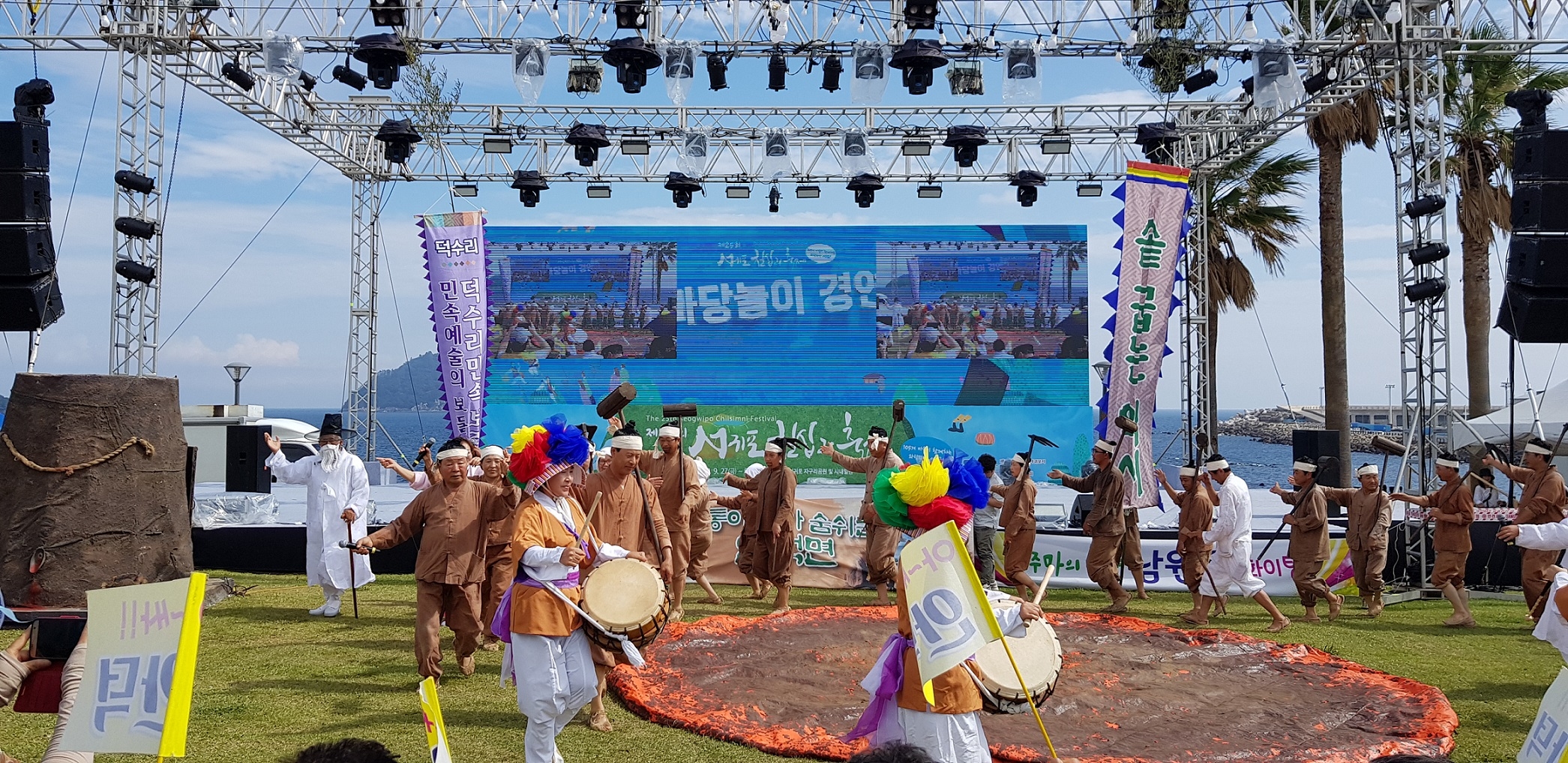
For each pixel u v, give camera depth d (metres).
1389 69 14.02
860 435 24.36
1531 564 10.72
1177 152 19.09
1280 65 13.95
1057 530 13.81
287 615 11.09
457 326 14.49
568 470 6.07
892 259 24.45
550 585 5.83
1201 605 11.29
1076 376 24.28
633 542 8.55
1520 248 11.75
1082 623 10.84
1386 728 7.00
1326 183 22.55
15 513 5.63
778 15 14.35
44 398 5.71
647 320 24.53
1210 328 24.52
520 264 24.56
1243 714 7.42
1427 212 13.12
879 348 24.44
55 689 4.87
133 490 5.79
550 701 5.78
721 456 24.45
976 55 14.63
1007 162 19.23
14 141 9.63
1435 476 13.38
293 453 24.62
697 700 7.59
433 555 8.08
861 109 18.72
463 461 8.15
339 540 11.07
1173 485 20.27
